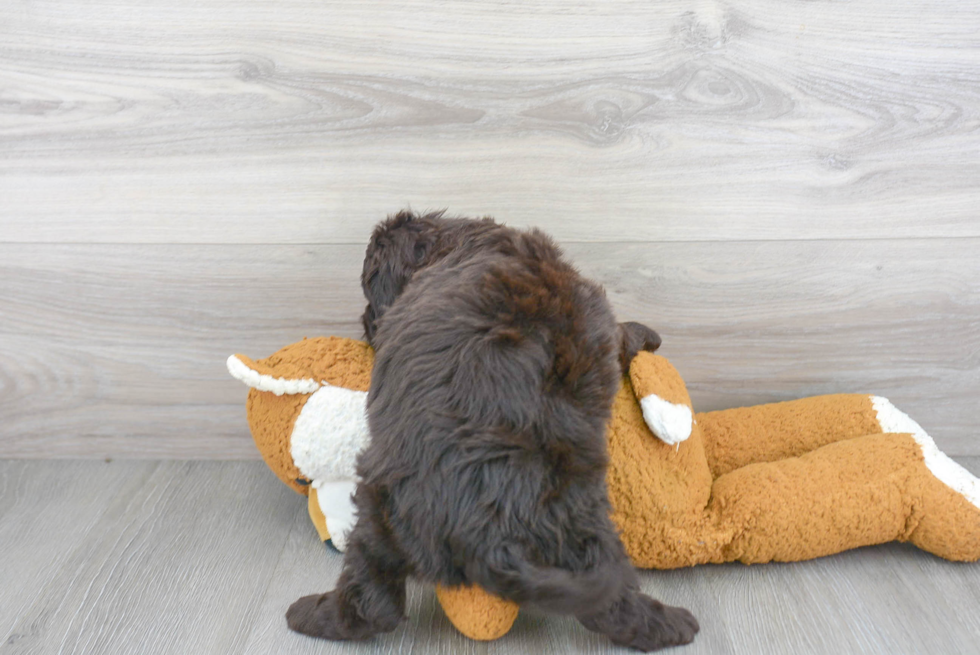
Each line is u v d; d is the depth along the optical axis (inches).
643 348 47.3
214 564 47.9
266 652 39.9
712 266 56.6
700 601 43.1
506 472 33.9
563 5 51.9
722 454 52.6
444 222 45.1
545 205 55.7
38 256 57.3
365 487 37.5
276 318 58.6
